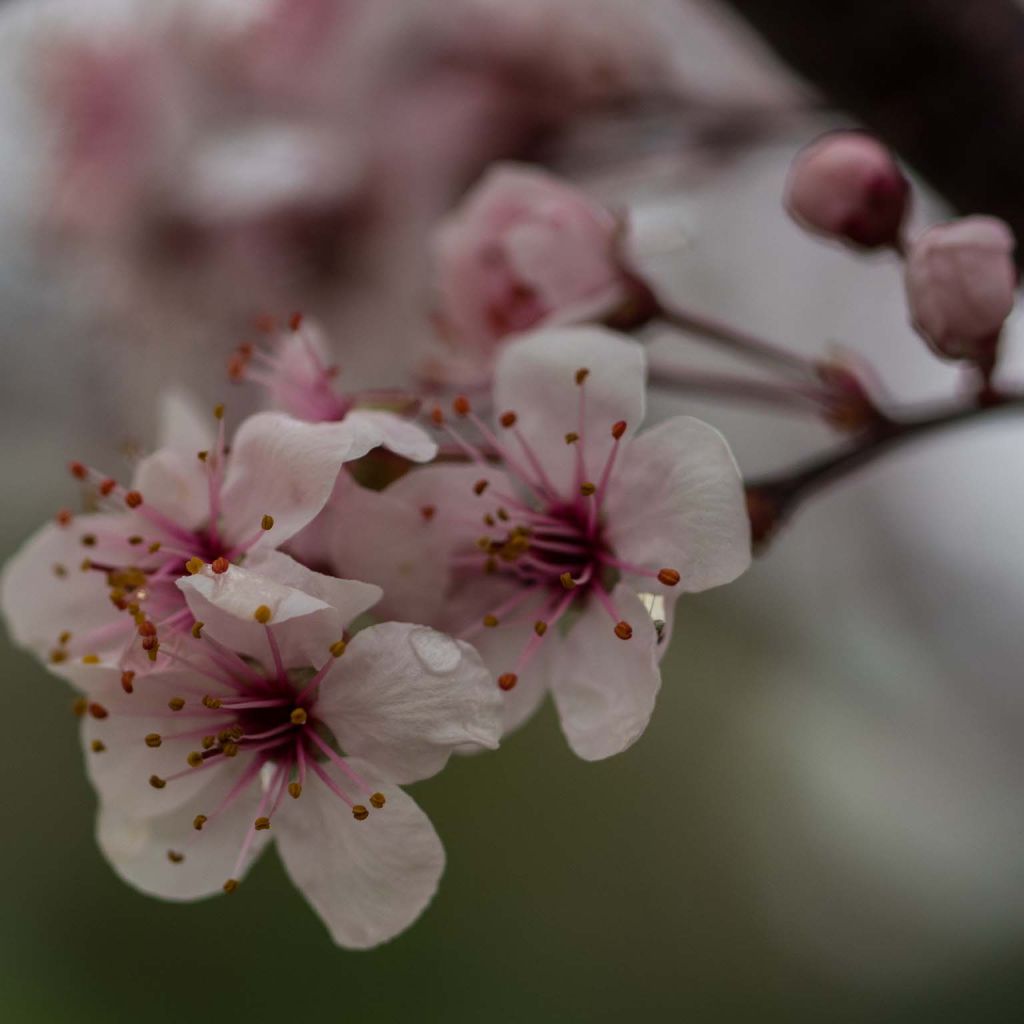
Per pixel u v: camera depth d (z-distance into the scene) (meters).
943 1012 0.32
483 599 0.26
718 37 0.31
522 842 0.32
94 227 0.33
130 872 0.26
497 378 0.26
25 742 0.33
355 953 0.31
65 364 0.36
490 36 0.32
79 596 0.26
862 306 0.36
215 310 0.33
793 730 0.35
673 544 0.25
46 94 0.34
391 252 0.32
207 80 0.33
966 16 0.27
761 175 0.35
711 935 0.32
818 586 0.37
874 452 0.27
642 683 0.25
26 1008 0.31
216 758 0.26
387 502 0.25
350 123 0.33
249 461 0.25
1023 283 0.27
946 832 0.34
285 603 0.25
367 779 0.25
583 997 0.32
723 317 0.35
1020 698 0.36
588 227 0.28
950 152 0.27
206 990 0.31
